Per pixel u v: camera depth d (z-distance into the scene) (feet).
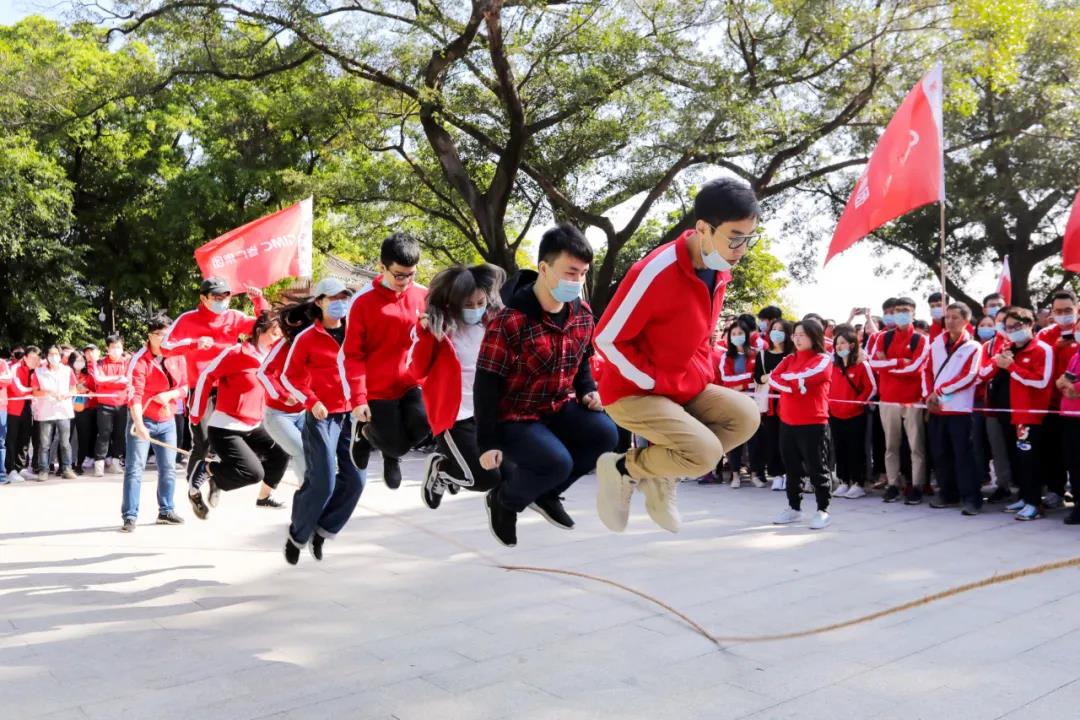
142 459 26.89
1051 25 56.39
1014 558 20.75
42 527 27.17
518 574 20.13
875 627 15.66
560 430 14.83
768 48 54.49
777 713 11.99
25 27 83.35
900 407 29.19
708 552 22.04
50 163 73.97
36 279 76.18
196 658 14.74
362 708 12.45
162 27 58.29
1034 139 58.90
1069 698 12.31
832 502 29.84
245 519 28.25
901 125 25.73
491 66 59.31
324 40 56.34
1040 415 25.38
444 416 15.65
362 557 22.27
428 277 87.20
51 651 15.20
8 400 39.78
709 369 13.05
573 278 13.24
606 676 13.48
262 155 75.87
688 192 67.92
